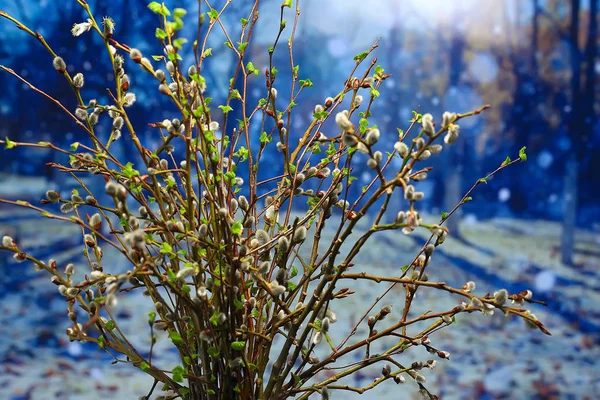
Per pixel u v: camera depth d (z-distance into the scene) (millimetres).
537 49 8086
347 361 4266
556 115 8016
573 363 4426
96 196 6047
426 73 8039
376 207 7750
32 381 3805
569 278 6211
